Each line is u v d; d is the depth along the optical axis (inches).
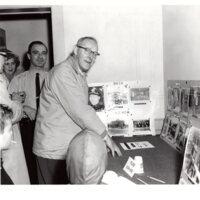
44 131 54.1
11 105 48.6
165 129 69.3
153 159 50.9
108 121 77.5
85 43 54.2
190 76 54.3
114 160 50.1
